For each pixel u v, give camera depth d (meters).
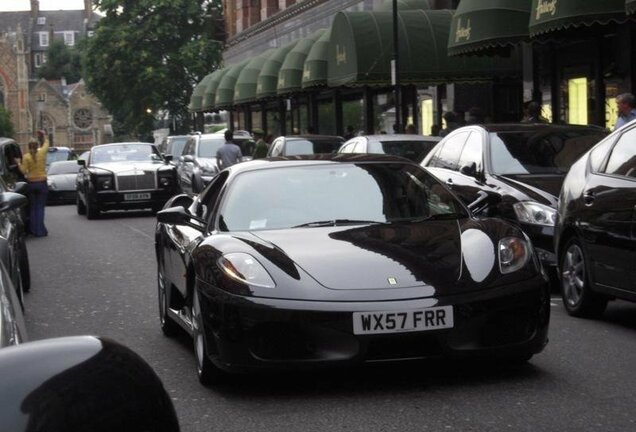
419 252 6.77
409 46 27.31
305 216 7.54
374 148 17.34
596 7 17.34
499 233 7.06
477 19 21.91
